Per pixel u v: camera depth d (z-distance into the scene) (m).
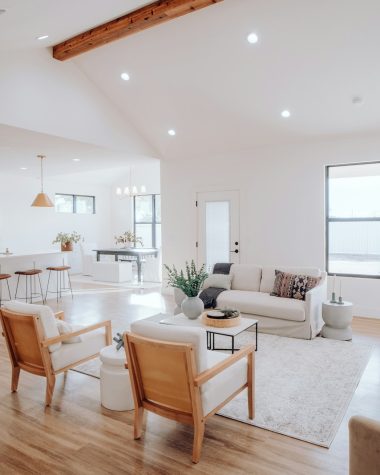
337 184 6.01
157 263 9.59
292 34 4.30
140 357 2.44
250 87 5.23
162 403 2.45
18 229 9.88
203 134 6.52
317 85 4.93
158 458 2.33
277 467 2.23
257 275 5.50
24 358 3.17
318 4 3.90
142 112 6.34
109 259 11.61
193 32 4.60
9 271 6.78
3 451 2.42
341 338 4.59
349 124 5.47
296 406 2.95
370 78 4.64
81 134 5.75
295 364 3.80
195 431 2.27
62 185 11.02
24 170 8.68
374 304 5.63
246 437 2.55
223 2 4.11
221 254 7.01
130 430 2.64
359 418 1.49
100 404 3.03
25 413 2.89
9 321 3.14
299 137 6.00
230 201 6.85
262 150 6.47
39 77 5.13
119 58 5.34
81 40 4.77
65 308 6.54
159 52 5.04
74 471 2.22
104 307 6.58
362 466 1.47
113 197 12.34
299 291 4.90
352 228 5.93
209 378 2.28
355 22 4.00
